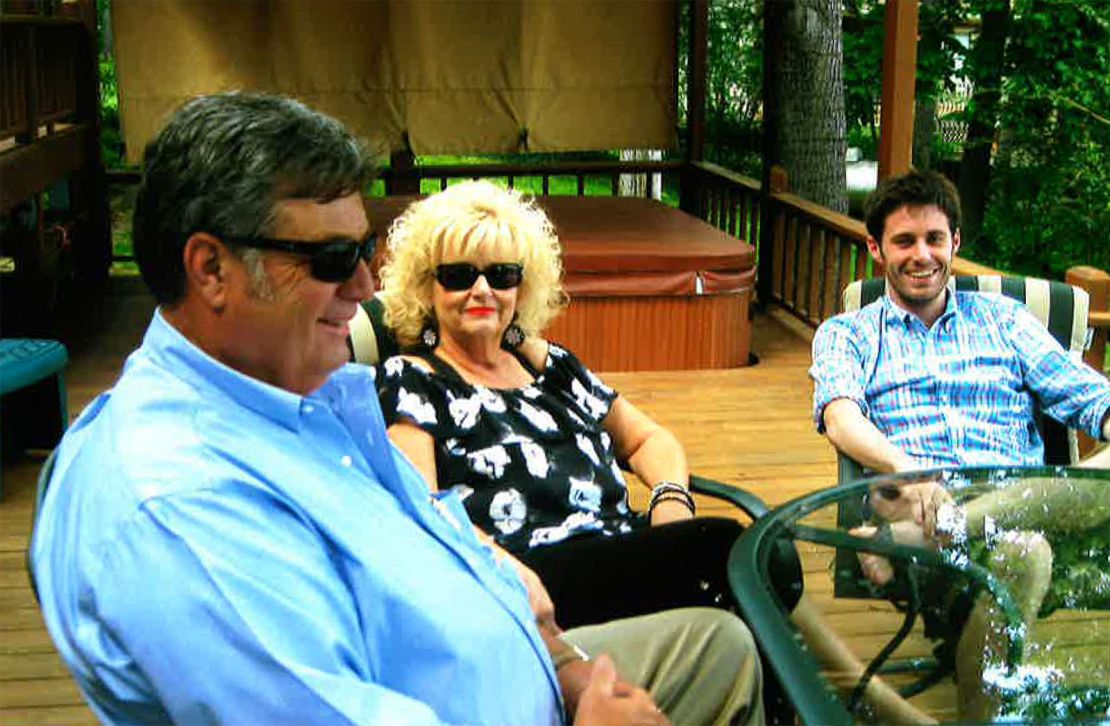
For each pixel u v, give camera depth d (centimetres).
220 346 131
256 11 710
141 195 128
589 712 159
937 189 282
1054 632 196
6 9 670
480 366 239
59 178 648
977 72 1209
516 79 750
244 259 126
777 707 218
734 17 1262
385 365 232
